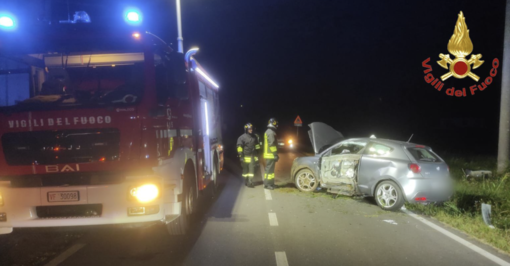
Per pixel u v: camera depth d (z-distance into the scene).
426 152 8.27
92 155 4.79
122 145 4.77
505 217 6.95
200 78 7.90
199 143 7.50
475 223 6.69
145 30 5.07
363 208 8.05
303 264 4.93
